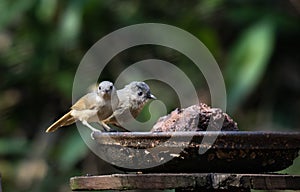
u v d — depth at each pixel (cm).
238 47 1354
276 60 1497
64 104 1449
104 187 605
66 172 1356
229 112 1358
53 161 1378
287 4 1450
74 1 1346
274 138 599
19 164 1376
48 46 1405
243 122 1455
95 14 1407
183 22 1435
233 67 1345
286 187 590
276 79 1488
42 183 1348
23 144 1391
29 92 1460
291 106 1465
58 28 1391
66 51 1411
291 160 625
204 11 1473
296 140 608
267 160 612
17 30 1437
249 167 614
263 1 1453
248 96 1442
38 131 1441
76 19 1335
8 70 1447
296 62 1497
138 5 1478
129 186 594
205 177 587
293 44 1488
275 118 1445
